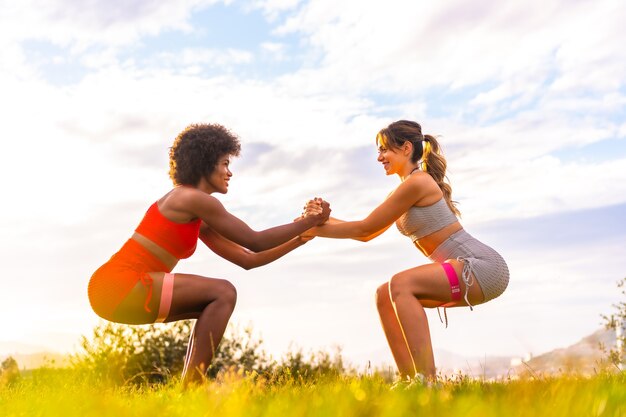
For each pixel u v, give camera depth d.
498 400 2.44
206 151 4.16
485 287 4.03
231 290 4.07
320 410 2.28
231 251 4.69
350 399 2.40
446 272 4.00
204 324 3.98
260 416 2.32
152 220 4.05
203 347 3.95
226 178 4.27
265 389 3.19
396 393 2.60
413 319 3.86
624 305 7.44
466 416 2.20
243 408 2.37
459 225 4.29
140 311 3.97
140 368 7.86
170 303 3.97
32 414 2.57
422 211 4.23
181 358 8.23
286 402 2.49
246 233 4.18
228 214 4.15
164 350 8.21
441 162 4.48
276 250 4.75
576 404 2.24
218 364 8.73
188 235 4.11
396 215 4.25
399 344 4.22
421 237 4.28
